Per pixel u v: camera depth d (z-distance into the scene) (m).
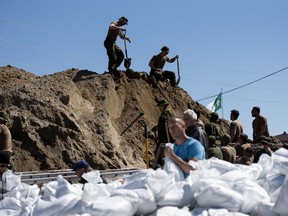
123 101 23.52
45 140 18.16
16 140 17.83
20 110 18.72
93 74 23.64
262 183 5.77
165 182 5.39
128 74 24.72
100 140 19.23
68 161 17.91
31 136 17.92
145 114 23.16
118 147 19.73
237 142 14.71
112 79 23.38
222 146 12.00
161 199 5.40
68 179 12.91
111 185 6.16
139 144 21.52
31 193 7.29
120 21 23.69
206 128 12.73
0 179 7.91
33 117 18.58
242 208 5.33
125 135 21.67
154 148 21.78
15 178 7.96
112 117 22.08
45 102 19.12
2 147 13.23
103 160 18.39
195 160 6.57
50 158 17.75
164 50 25.50
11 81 21.09
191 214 5.28
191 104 25.56
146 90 24.55
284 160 5.64
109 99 22.25
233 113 14.98
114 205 5.13
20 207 6.89
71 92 20.78
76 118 19.53
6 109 18.72
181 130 6.80
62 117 18.94
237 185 5.50
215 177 5.68
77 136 18.59
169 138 13.74
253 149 12.32
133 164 19.62
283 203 5.10
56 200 5.71
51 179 12.88
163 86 25.33
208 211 5.27
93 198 5.54
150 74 25.64
